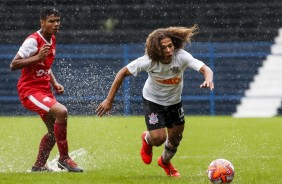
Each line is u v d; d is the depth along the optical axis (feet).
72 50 161.27
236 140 100.68
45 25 62.85
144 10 176.55
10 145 95.25
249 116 150.61
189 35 56.75
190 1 176.65
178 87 58.34
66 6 176.45
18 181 55.01
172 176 60.39
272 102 158.30
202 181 55.93
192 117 144.36
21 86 63.52
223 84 160.25
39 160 65.31
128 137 105.29
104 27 175.94
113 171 64.75
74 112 150.30
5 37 173.68
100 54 160.66
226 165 52.90
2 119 137.80
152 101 58.80
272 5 174.60
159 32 55.11
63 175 58.75
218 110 157.17
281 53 162.09
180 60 56.44
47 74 64.18
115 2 177.37
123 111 152.76
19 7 176.14
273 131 113.19
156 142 58.59
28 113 157.38
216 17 175.42
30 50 62.18
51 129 64.90
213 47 159.33
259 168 67.21
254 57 160.97
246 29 173.88
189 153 85.56
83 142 98.53
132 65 57.72
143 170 66.69
